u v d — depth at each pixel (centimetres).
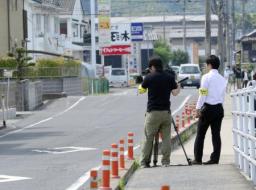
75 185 3284
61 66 12638
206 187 2977
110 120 7550
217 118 3734
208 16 9494
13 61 11062
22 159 4378
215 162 3791
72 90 13012
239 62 11850
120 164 3512
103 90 14775
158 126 3747
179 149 4853
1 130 6850
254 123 3003
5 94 9650
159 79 3706
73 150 4822
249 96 3028
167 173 3453
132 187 3077
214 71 3744
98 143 5262
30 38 15462
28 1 15225
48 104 10475
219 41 12531
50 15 16900
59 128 6775
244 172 3312
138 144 5078
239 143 3459
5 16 13350
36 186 3275
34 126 7175
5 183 3388
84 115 8412
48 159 4344
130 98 10788
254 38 13375
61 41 17500
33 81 10512
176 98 10369
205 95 3709
